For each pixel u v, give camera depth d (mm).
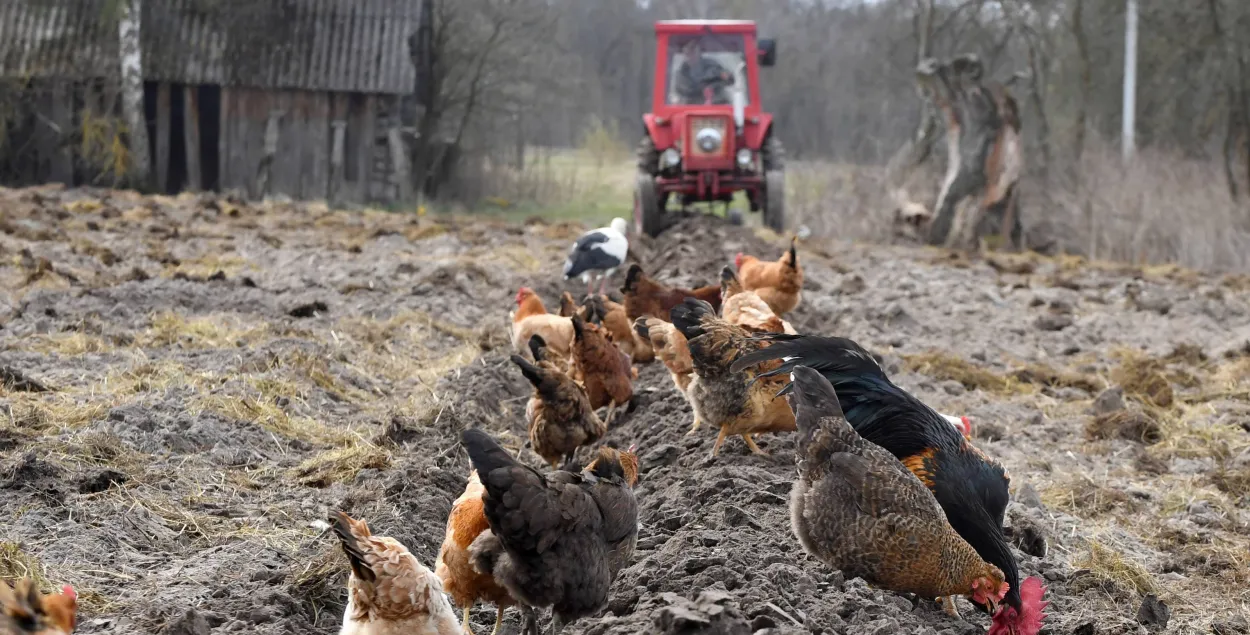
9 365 9461
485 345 12062
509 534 4992
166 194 31828
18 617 3641
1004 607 5605
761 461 8117
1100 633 6133
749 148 22672
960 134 26859
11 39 30828
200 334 11383
